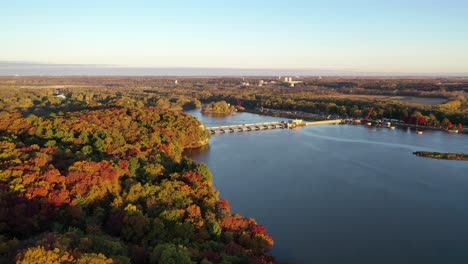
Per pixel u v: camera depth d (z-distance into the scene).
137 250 90.50
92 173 125.56
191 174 145.88
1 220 98.00
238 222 120.62
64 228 100.62
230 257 94.88
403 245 133.50
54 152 147.12
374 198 176.12
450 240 137.38
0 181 111.81
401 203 170.25
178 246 88.88
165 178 146.62
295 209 162.12
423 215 157.88
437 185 194.88
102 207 116.62
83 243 81.88
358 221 151.38
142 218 105.56
